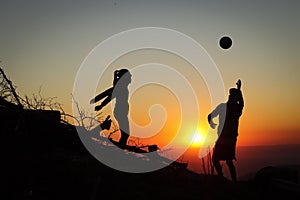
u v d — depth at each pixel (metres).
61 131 11.05
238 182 13.24
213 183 11.63
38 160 9.87
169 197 9.81
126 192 9.61
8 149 9.97
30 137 10.41
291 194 11.59
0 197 8.68
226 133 12.52
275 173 12.71
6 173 9.36
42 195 9.02
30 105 11.09
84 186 9.38
